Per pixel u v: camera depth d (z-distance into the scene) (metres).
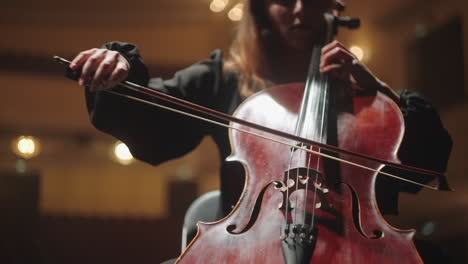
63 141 9.00
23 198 3.42
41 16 9.60
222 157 1.80
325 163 1.52
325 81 1.77
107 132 1.65
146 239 5.59
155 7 9.63
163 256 5.59
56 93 9.45
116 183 8.39
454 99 7.12
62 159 8.77
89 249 5.48
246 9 1.93
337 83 1.78
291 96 1.73
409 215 7.16
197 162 8.67
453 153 7.07
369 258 1.27
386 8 7.87
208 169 8.68
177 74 1.87
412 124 1.75
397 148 1.59
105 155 8.83
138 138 1.70
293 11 1.82
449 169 7.07
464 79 6.95
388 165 1.48
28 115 9.34
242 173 1.62
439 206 6.92
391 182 1.65
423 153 1.75
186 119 1.81
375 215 1.39
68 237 5.45
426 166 1.76
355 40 7.77
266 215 1.37
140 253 5.56
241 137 1.61
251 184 1.47
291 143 1.57
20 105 9.35
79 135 9.02
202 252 1.30
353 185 1.47
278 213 1.37
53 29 9.66
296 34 1.84
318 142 1.46
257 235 1.32
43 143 8.97
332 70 1.73
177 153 1.83
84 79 1.29
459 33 6.97
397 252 1.28
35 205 3.44
